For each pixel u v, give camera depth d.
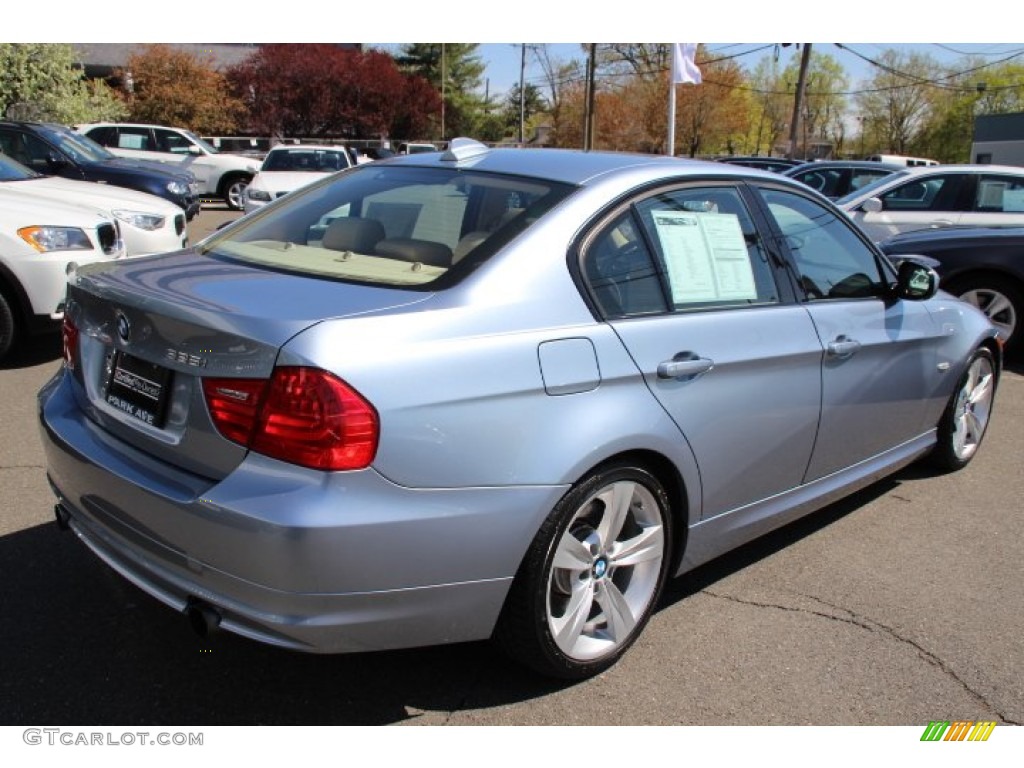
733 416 3.08
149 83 35.78
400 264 2.77
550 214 2.80
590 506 2.76
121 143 19.39
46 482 4.20
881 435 4.02
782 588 3.53
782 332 3.29
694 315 3.01
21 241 5.98
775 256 3.44
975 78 64.38
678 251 3.07
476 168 3.20
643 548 2.93
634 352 2.75
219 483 2.29
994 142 45.44
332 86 44.94
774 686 2.88
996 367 4.99
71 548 3.56
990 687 2.93
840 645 3.13
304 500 2.18
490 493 2.42
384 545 2.27
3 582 3.29
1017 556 3.90
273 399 2.21
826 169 12.31
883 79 66.50
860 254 3.96
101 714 2.61
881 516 4.30
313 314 2.34
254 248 3.08
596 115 54.94
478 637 2.56
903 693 2.88
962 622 3.32
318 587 2.22
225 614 2.34
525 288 2.61
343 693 2.76
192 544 2.32
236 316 2.33
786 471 3.44
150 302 2.48
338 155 17.62
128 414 2.60
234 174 19.59
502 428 2.43
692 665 2.97
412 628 2.41
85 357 2.83
